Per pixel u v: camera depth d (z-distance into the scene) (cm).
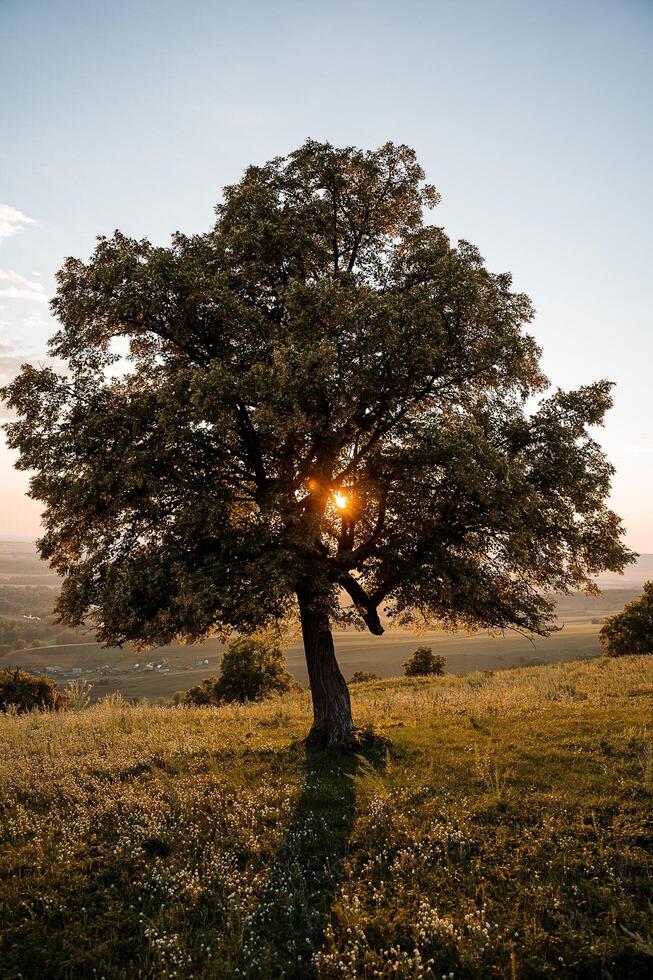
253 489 1466
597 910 679
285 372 1062
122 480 1188
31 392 1282
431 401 1492
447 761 1176
